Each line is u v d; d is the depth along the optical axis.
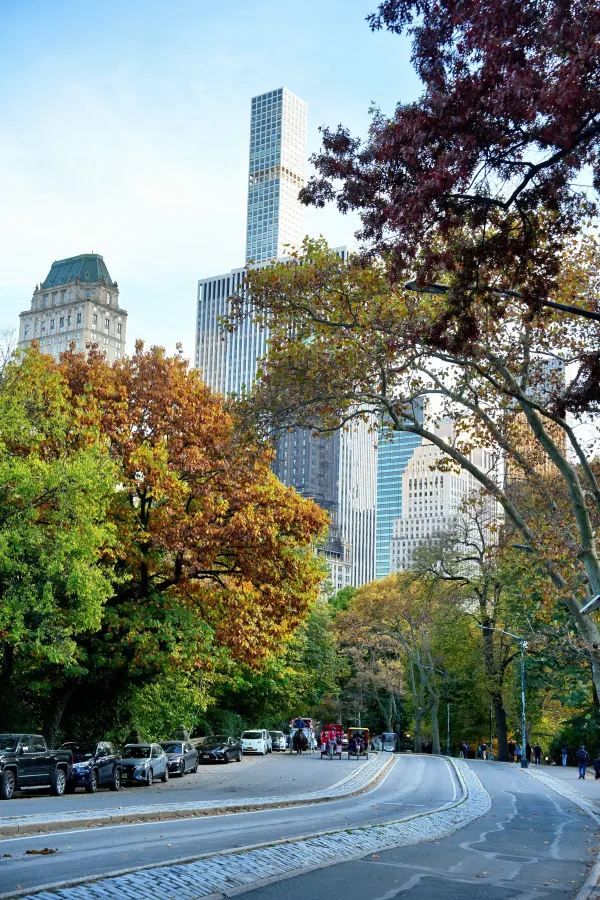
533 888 13.33
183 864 12.32
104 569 31.55
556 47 11.27
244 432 23.50
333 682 83.31
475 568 65.62
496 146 12.15
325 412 23.28
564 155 12.05
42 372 32.69
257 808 25.97
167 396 35.69
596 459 27.28
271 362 23.34
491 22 11.25
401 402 23.44
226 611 35.94
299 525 35.81
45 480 28.30
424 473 181.12
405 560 70.12
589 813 31.09
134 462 33.31
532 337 23.75
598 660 22.20
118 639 34.72
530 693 71.12
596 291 23.81
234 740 58.75
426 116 12.12
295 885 12.02
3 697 35.84
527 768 61.66
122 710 40.78
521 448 28.62
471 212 13.36
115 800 25.89
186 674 43.25
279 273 22.98
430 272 14.69
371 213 14.33
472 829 23.80
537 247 14.57
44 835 16.42
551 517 25.30
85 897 9.55
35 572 28.33
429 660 85.69
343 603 114.31
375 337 21.70
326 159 14.56
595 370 16.92
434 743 84.31
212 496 34.56
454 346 15.05
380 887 12.38
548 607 22.44
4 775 24.56
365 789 38.47
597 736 64.69
